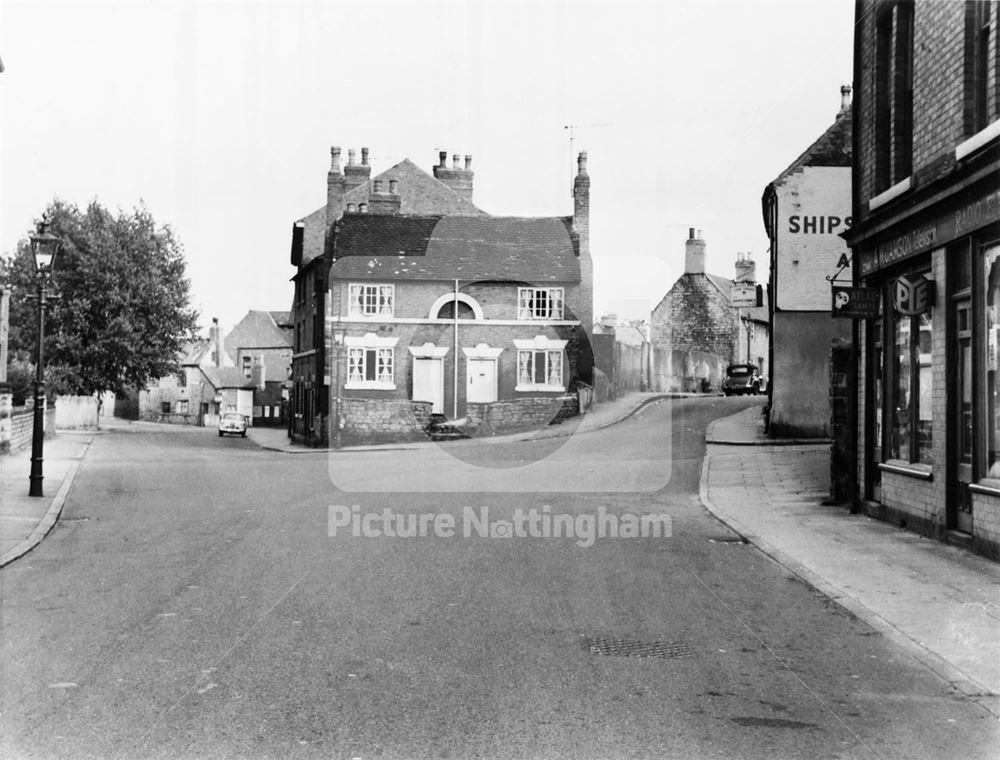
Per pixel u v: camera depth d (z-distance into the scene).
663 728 5.24
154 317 60.09
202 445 43.06
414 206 46.25
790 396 26.80
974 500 10.73
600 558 10.48
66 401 57.38
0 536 12.64
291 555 10.70
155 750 4.85
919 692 6.01
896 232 12.85
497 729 5.16
